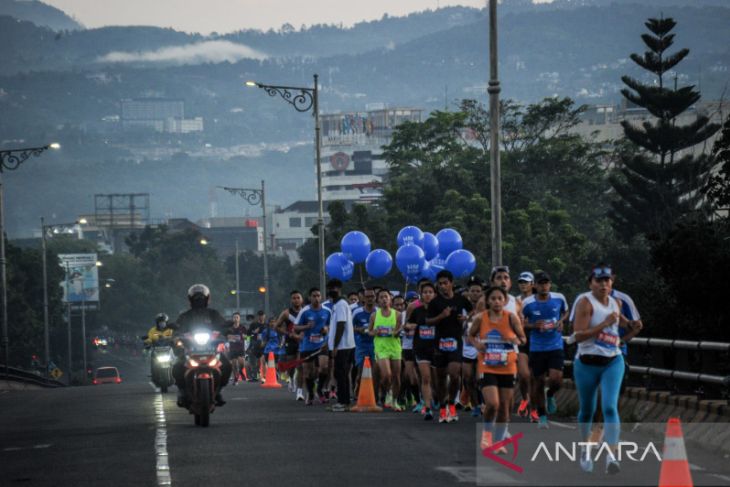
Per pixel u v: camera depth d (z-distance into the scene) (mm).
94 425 48719
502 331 35438
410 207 178750
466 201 165000
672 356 44812
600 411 45250
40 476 32625
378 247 168875
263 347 96312
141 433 43438
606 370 31859
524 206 178125
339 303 53906
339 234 171375
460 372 48188
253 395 70875
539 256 161000
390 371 53031
